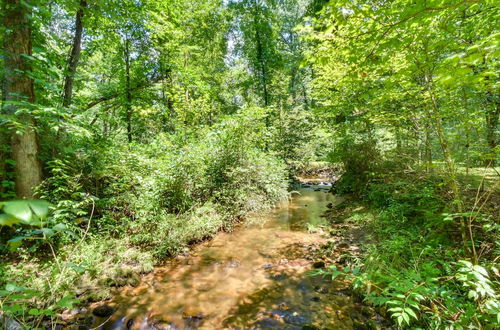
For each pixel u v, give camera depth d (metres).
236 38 20.33
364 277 2.07
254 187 6.91
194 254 4.84
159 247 4.66
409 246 3.41
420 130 3.71
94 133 6.11
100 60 10.63
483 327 1.75
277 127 14.38
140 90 9.98
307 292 3.48
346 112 8.79
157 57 9.76
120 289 3.62
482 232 3.10
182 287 3.71
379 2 2.26
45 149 4.50
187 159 6.08
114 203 5.02
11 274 3.11
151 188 5.27
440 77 1.70
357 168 8.64
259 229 6.20
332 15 2.27
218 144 7.30
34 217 0.60
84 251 3.82
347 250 4.54
